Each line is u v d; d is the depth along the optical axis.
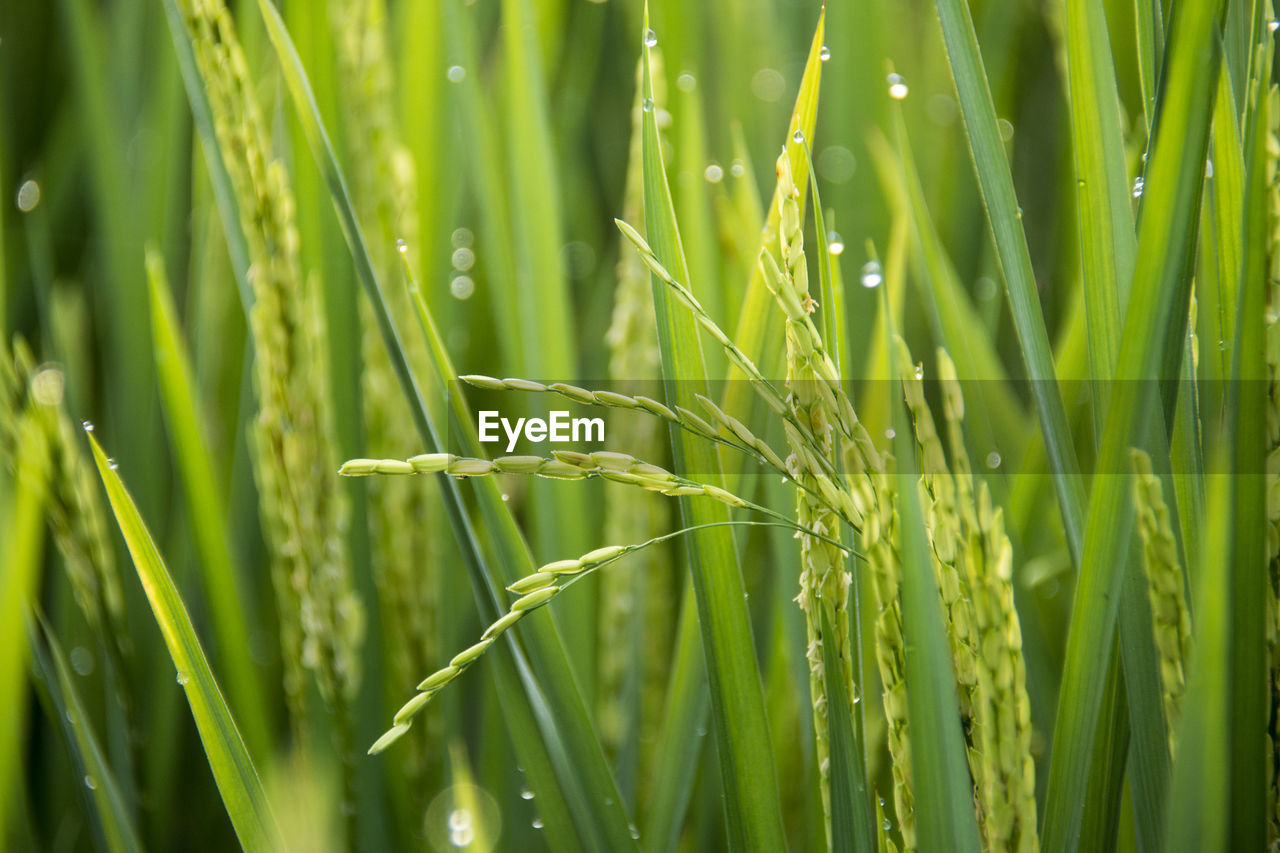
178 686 0.64
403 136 0.63
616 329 0.60
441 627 0.63
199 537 0.59
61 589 0.66
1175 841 0.45
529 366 0.62
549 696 0.52
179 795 0.66
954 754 0.46
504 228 0.65
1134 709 0.49
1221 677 0.45
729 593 0.51
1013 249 0.50
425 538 0.58
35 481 0.53
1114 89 0.48
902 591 0.46
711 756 0.61
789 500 0.56
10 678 0.54
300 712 0.57
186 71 0.55
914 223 0.57
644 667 0.61
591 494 0.71
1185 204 0.46
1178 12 0.47
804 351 0.46
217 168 0.56
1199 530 0.49
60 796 0.64
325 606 0.55
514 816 0.62
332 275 0.59
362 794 0.58
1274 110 0.45
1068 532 0.49
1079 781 0.48
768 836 0.50
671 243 0.51
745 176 0.62
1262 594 0.46
